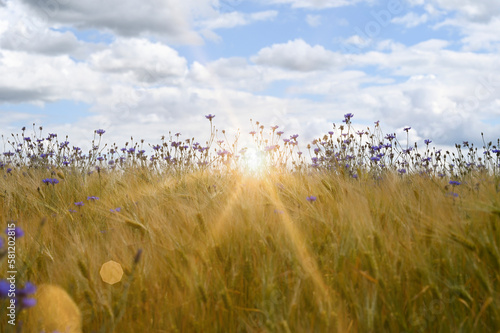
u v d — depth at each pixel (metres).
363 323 2.24
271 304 2.23
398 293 2.34
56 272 2.71
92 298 2.32
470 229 2.88
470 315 2.28
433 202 3.43
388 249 2.73
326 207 4.04
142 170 7.34
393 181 4.73
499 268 2.46
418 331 2.23
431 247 2.85
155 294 2.47
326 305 2.29
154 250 3.03
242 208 3.56
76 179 6.77
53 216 4.49
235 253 2.91
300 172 6.49
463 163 6.78
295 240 3.01
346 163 6.72
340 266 2.62
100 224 4.36
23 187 5.62
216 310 2.38
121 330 2.23
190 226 3.45
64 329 2.22
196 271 2.49
